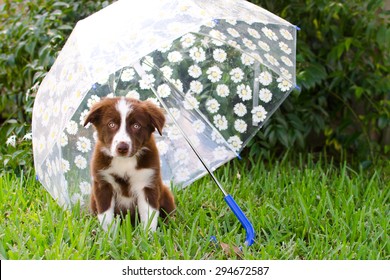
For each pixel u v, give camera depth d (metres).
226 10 2.05
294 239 2.19
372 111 3.06
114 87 2.32
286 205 2.37
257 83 2.30
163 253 2.04
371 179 2.63
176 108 2.38
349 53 3.05
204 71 2.35
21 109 2.95
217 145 2.36
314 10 2.97
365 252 2.06
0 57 2.86
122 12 2.06
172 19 1.96
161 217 2.28
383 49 2.89
